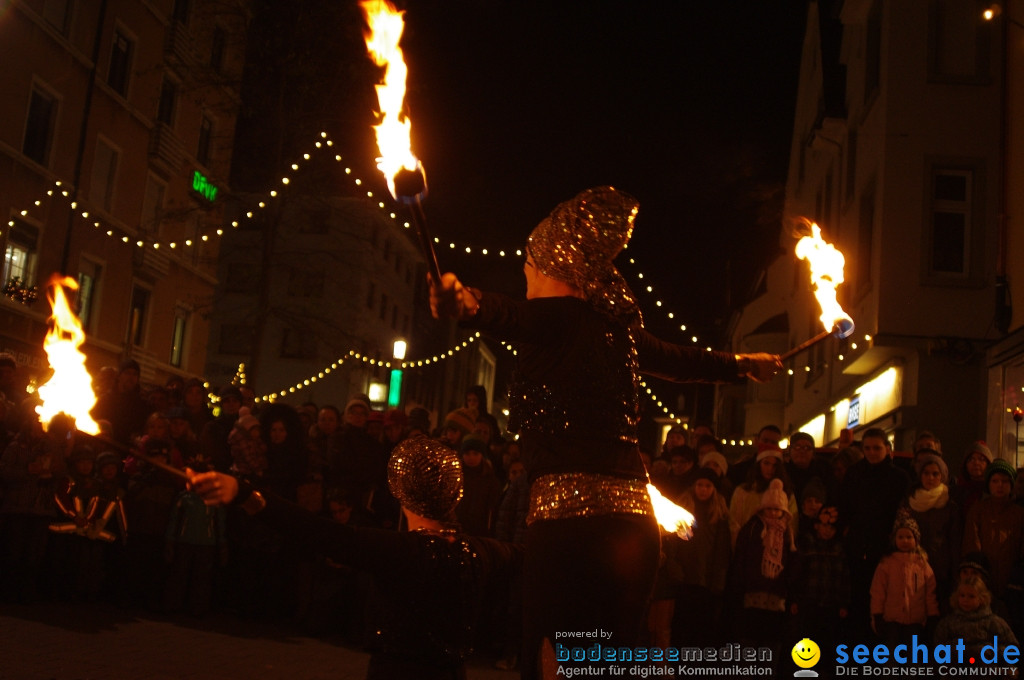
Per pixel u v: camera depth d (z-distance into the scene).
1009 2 14.69
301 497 9.61
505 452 11.02
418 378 51.06
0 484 8.93
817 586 8.40
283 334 40.53
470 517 9.30
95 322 24.86
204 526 9.53
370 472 9.93
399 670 3.02
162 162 26.97
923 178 15.76
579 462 2.59
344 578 9.34
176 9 27.77
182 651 7.62
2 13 21.23
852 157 19.16
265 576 9.78
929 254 15.65
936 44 16.02
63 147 23.45
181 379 11.91
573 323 2.64
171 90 27.92
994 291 15.41
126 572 9.41
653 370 3.02
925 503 8.28
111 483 9.37
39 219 22.69
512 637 8.87
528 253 2.82
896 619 8.05
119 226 25.53
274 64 21.81
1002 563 8.09
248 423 9.66
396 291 47.12
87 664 6.69
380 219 23.39
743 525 8.75
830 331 3.38
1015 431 13.98
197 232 29.67
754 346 29.84
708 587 8.67
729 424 35.69
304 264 26.36
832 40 21.28
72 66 23.61
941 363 15.34
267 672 7.15
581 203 2.77
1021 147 14.23
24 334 21.92
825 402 22.16
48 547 9.18
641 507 2.61
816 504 8.64
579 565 2.54
